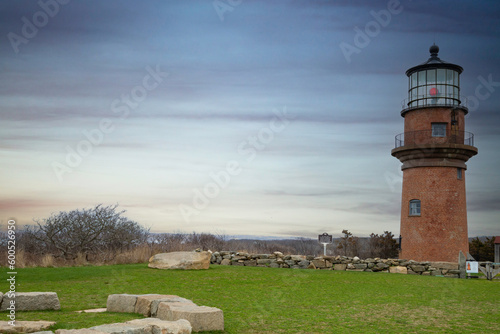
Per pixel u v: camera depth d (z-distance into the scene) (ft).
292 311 32.83
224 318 29.66
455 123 95.66
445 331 27.94
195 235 101.09
